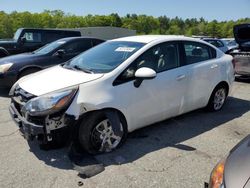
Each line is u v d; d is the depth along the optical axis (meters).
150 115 4.20
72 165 3.46
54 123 3.35
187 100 4.72
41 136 3.40
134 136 4.34
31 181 3.14
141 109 4.04
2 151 3.81
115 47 4.48
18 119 3.68
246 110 5.75
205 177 3.26
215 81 5.23
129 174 3.28
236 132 4.59
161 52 4.37
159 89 4.20
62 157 3.65
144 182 3.14
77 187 3.03
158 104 4.25
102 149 3.72
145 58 4.13
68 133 3.42
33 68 7.01
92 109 3.50
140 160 3.60
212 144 4.12
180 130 4.62
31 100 3.45
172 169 3.41
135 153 3.79
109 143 3.77
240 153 2.21
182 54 4.65
